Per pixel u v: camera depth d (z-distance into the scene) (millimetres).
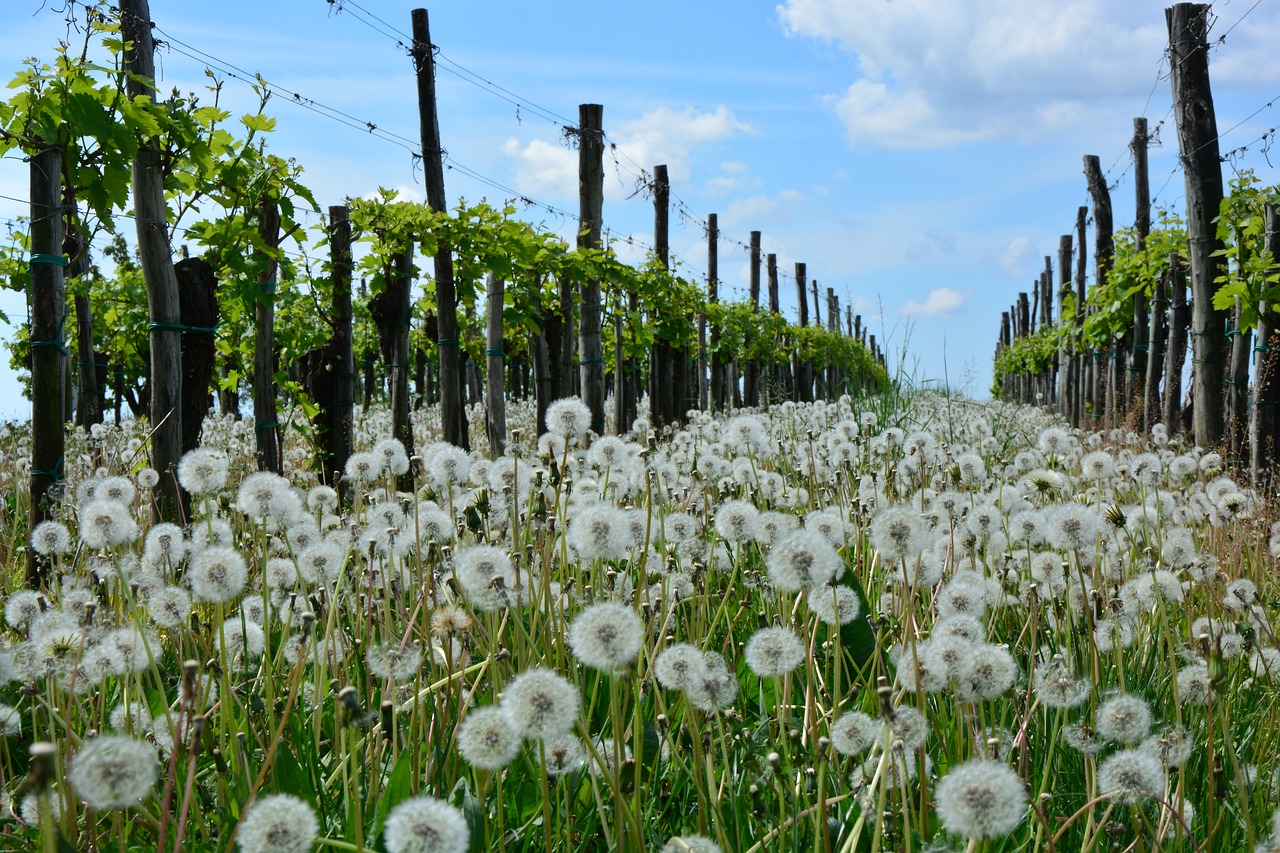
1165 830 2418
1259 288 9914
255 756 3008
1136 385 17328
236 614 4211
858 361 36094
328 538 3900
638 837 2387
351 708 2084
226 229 8555
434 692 3023
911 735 2441
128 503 4059
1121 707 2500
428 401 25438
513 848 2691
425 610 3158
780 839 2371
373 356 23953
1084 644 3506
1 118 6020
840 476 5285
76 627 3004
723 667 2666
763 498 5461
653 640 3359
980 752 2539
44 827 1545
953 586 3238
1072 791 2963
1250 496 6148
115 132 6250
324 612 3523
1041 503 5281
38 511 5969
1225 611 4145
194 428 7570
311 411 10078
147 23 7020
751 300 28312
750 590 4289
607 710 3197
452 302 11305
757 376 27203
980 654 2506
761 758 2857
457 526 4332
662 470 5641
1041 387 41125
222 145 8242
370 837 2398
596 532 2992
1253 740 3328
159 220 6941
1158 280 15711
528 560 3389
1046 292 39812
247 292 8492
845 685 3547
